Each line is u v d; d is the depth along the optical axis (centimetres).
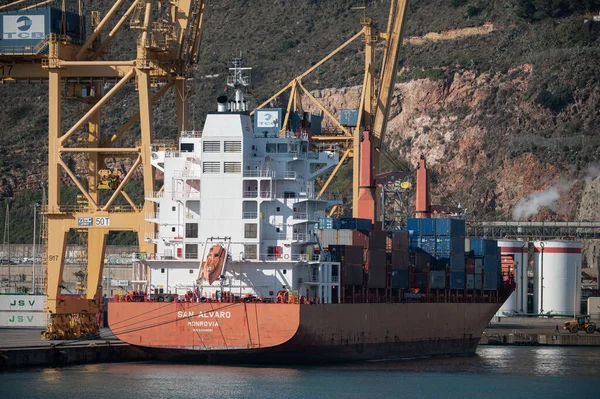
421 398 19925
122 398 19012
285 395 19525
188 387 19962
